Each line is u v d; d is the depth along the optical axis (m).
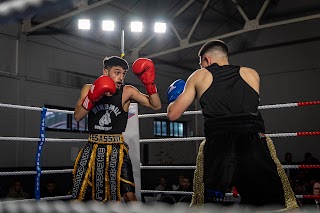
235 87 1.52
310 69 8.26
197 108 9.95
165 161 9.66
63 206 0.96
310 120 8.23
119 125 2.05
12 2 0.56
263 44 8.86
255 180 1.41
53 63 7.56
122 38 4.95
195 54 9.83
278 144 8.58
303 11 8.32
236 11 8.59
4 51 6.77
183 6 8.01
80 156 2.04
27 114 7.06
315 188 4.82
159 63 9.70
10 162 6.72
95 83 1.89
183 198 4.54
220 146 1.44
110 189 1.96
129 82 8.91
